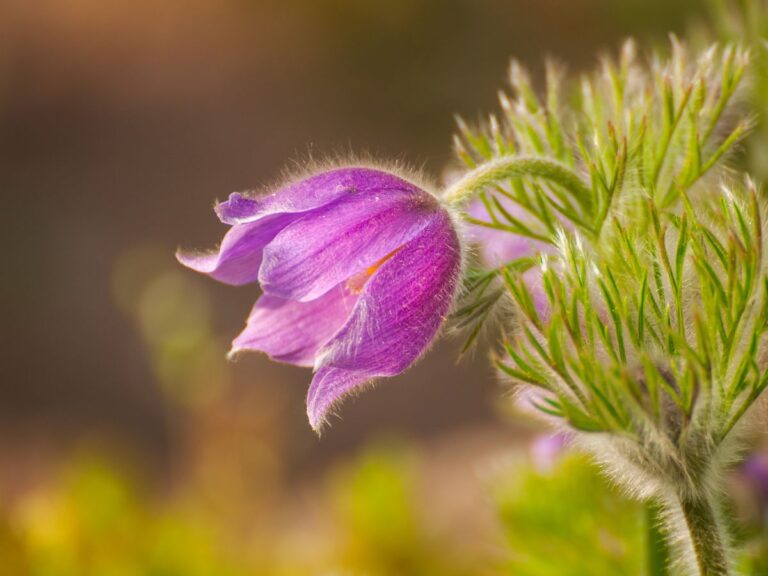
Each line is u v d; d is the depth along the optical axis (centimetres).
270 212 38
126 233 155
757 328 36
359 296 38
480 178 39
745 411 36
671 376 36
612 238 38
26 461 114
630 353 36
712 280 36
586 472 46
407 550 65
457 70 169
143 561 63
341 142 168
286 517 95
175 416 119
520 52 161
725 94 40
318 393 38
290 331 40
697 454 36
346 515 67
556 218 40
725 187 37
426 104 168
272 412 84
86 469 67
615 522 45
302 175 39
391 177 39
